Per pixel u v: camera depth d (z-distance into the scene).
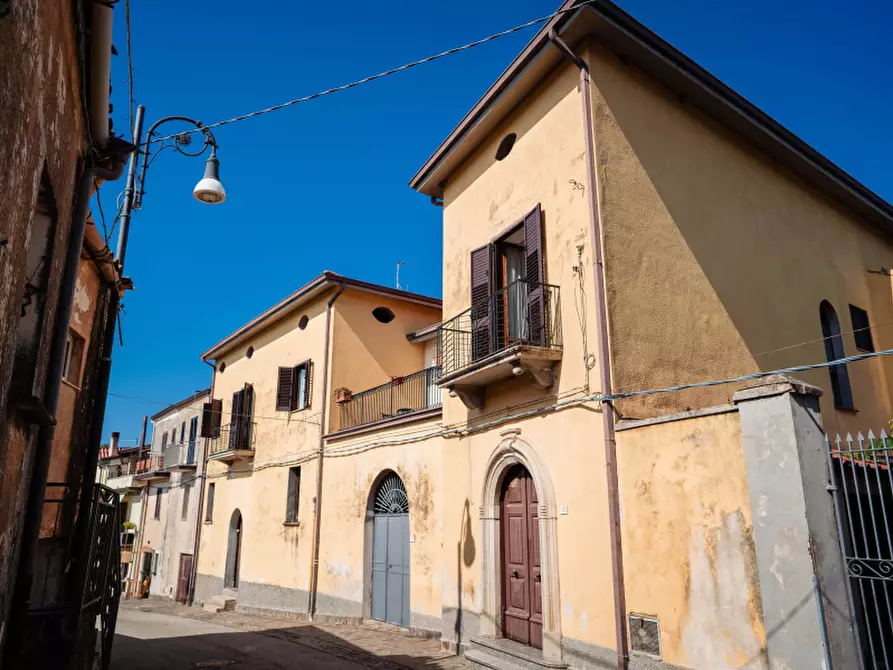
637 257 8.90
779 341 10.62
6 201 3.32
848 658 5.25
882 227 14.64
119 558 9.12
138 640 12.73
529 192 10.11
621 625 7.22
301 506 17.09
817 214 12.66
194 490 24.12
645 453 7.37
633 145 9.33
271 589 17.62
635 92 9.63
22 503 5.49
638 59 9.61
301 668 9.81
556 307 9.18
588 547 7.93
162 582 25.52
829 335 12.13
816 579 5.33
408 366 18.34
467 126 11.34
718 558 6.30
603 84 9.23
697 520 6.58
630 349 8.41
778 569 5.62
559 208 9.39
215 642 12.47
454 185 12.34
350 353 17.41
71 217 6.18
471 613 10.16
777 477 5.76
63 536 8.07
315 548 16.00
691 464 6.75
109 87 5.81
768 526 5.77
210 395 24.86
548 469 8.88
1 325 3.58
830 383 11.52
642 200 9.20
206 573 21.77
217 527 21.72
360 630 13.35
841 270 12.82
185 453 26.27
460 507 10.87
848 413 11.72
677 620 6.62
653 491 7.16
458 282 11.74
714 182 10.41
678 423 6.99
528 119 10.38
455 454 11.20
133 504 31.30
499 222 10.78
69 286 6.07
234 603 19.50
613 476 7.69
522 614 9.33
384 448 14.22
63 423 8.32
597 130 8.97
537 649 8.79
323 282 17.33
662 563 6.91
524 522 9.61
